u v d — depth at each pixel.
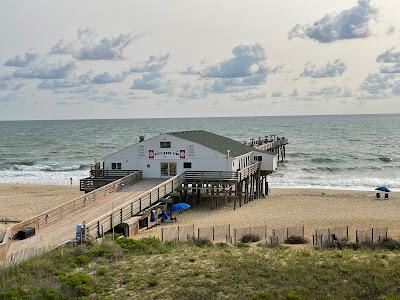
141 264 23.78
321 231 34.81
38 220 31.31
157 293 20.17
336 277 21.22
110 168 50.22
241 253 25.73
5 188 65.88
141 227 36.66
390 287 19.89
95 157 112.75
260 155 55.78
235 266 22.89
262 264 23.23
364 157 102.00
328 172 81.81
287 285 20.55
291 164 91.25
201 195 51.47
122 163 49.97
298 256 25.00
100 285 21.30
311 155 105.38
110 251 25.81
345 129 199.62
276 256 25.02
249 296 19.45
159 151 49.19
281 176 75.94
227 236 31.86
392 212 44.84
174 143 48.81
